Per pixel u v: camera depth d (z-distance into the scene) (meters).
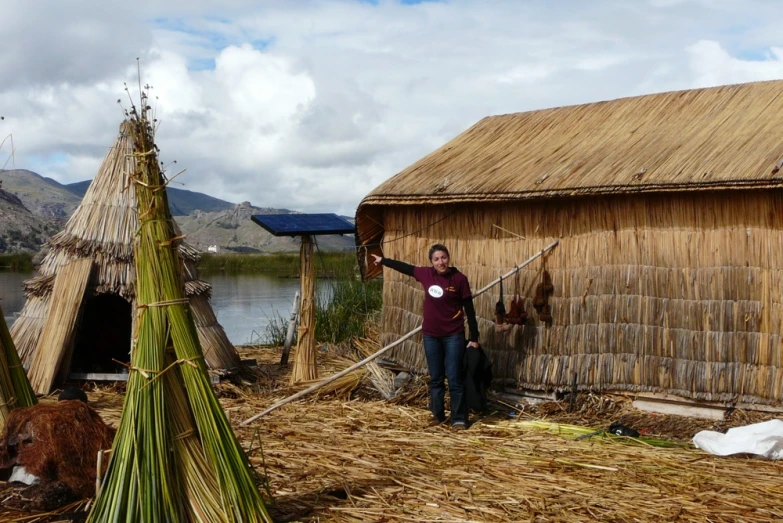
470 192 7.74
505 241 7.93
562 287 7.55
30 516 4.49
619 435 6.51
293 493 4.95
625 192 6.86
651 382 7.02
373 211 8.93
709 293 6.77
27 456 4.71
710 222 6.77
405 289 8.66
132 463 3.93
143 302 4.09
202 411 4.08
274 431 6.68
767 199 6.48
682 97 8.20
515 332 7.79
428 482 5.21
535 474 5.41
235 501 4.01
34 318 9.00
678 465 5.66
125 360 10.20
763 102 7.50
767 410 6.51
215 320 9.34
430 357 7.19
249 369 9.38
